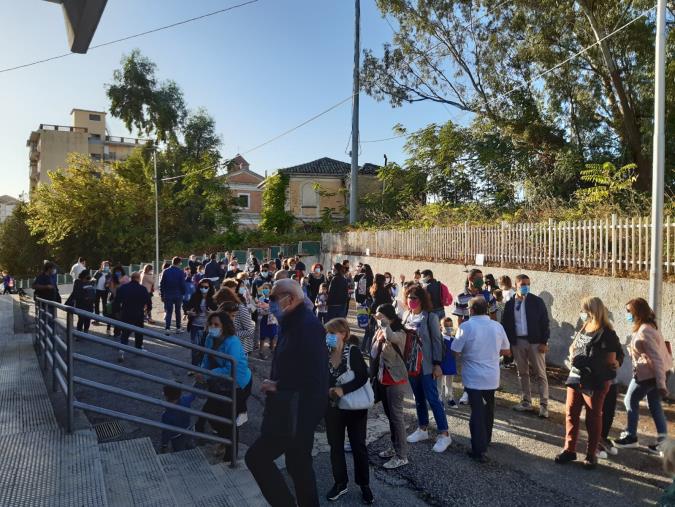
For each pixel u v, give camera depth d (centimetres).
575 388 521
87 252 4225
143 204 4178
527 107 2083
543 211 1174
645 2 1530
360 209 3391
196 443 537
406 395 770
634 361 568
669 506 234
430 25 2138
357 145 2525
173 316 1570
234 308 547
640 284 805
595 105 1939
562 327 946
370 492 444
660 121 730
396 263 1750
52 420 475
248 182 5319
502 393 783
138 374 439
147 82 4772
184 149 4747
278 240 3416
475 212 1758
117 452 430
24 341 932
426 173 2856
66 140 7206
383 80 2286
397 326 517
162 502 344
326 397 349
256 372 887
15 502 314
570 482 486
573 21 1783
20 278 5422
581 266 943
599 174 1389
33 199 4219
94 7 230
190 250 3819
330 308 1026
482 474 502
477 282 862
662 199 729
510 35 2011
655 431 620
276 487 332
